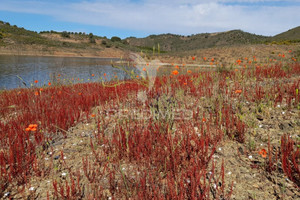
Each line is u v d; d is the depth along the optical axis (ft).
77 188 8.08
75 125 15.05
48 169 9.48
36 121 15.25
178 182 7.46
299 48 105.19
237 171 8.56
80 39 320.70
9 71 82.33
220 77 25.98
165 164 8.57
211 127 12.56
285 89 16.83
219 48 167.32
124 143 10.50
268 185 7.62
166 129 11.61
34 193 7.93
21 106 20.43
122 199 7.36
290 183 7.61
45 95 24.02
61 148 11.60
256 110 13.96
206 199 6.81
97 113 17.43
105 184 8.34
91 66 118.21
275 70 26.16
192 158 8.58
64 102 20.90
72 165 9.82
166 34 572.10
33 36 267.18
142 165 9.24
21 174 8.80
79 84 35.60
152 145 10.63
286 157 8.27
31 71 82.48
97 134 13.17
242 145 10.59
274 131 11.34
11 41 209.77
